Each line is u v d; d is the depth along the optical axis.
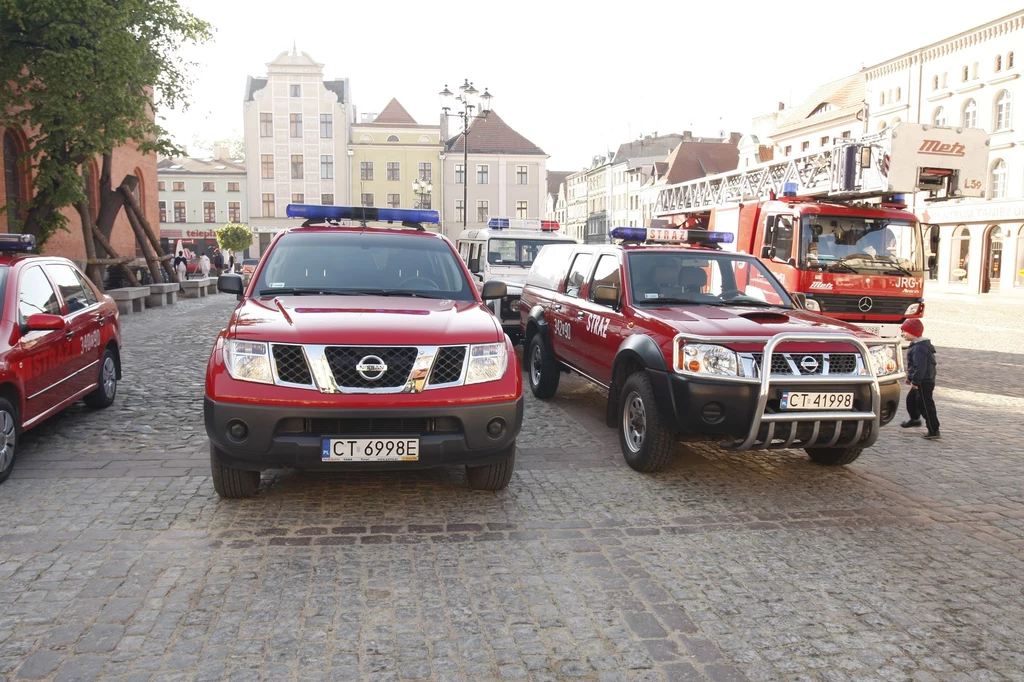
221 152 75.94
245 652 3.20
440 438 4.55
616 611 3.63
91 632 3.33
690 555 4.32
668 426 5.49
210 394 4.52
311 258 5.92
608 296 6.57
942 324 20.53
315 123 61.81
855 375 5.30
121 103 17.00
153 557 4.12
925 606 3.75
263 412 4.39
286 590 3.77
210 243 68.88
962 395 9.73
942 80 38.53
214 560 4.10
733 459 6.44
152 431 6.97
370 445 4.48
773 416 5.17
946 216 37.44
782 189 13.71
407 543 4.39
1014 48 34.19
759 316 5.86
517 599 3.73
